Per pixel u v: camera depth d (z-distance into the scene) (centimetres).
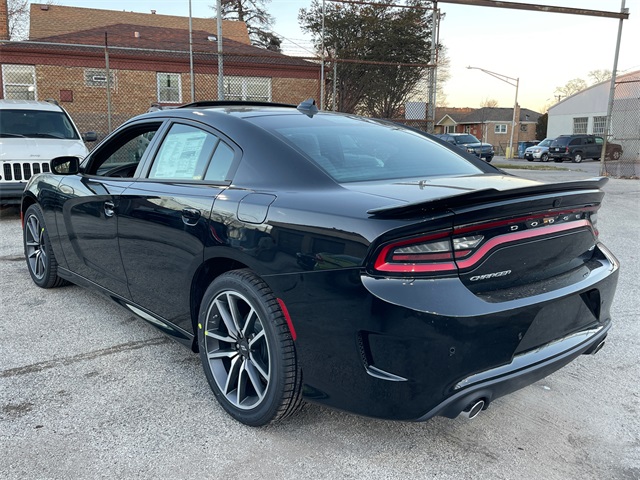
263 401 243
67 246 407
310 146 270
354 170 258
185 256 280
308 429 255
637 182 1518
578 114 4478
